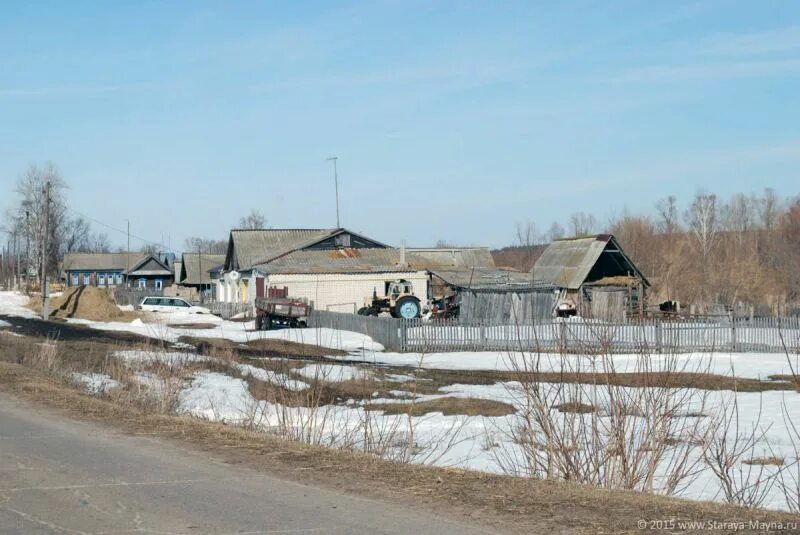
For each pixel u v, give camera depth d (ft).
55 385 54.95
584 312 82.69
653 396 34.01
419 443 46.55
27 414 42.47
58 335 110.22
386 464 30.25
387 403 62.85
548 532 21.35
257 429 41.65
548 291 154.10
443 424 54.08
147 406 47.91
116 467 29.55
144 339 107.86
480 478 27.94
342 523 22.20
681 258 223.10
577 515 23.04
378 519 22.59
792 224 242.58
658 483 35.81
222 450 32.78
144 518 22.79
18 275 315.17
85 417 41.52
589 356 42.19
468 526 21.88
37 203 281.95
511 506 24.03
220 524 22.15
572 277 171.01
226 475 28.17
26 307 197.47
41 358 68.74
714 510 24.06
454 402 63.46
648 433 30.81
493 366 93.76
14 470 29.09
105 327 142.31
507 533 21.27
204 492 25.76
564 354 40.70
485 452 44.24
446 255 216.74
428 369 89.10
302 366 82.23
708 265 221.46
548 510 23.59
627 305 174.50
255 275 189.37
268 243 212.43
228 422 45.03
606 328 59.31
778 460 38.91
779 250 226.58
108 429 37.86
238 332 136.98
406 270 179.63
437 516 22.89
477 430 51.72
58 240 335.67
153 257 319.47
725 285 208.33
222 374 69.67
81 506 24.12
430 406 61.98
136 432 37.06
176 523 22.27
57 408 44.57
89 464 30.09
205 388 61.52
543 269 180.55
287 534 21.20
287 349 108.37
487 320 143.43
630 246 233.35
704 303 193.57
